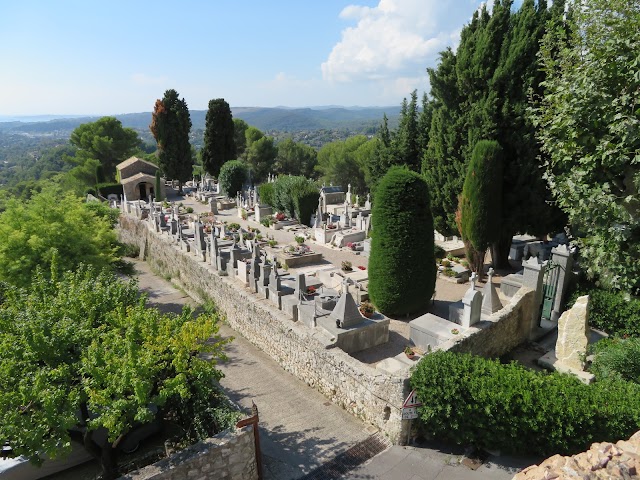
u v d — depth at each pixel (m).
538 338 16.56
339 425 12.09
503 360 15.16
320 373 13.90
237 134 81.19
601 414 9.56
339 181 76.69
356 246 27.91
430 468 10.16
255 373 15.63
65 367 9.38
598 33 11.30
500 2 20.05
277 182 39.12
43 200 18.88
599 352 13.28
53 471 10.94
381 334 15.55
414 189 16.70
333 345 14.00
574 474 5.49
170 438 11.46
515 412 9.97
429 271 17.45
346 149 78.06
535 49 19.02
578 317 13.48
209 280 22.06
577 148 12.10
